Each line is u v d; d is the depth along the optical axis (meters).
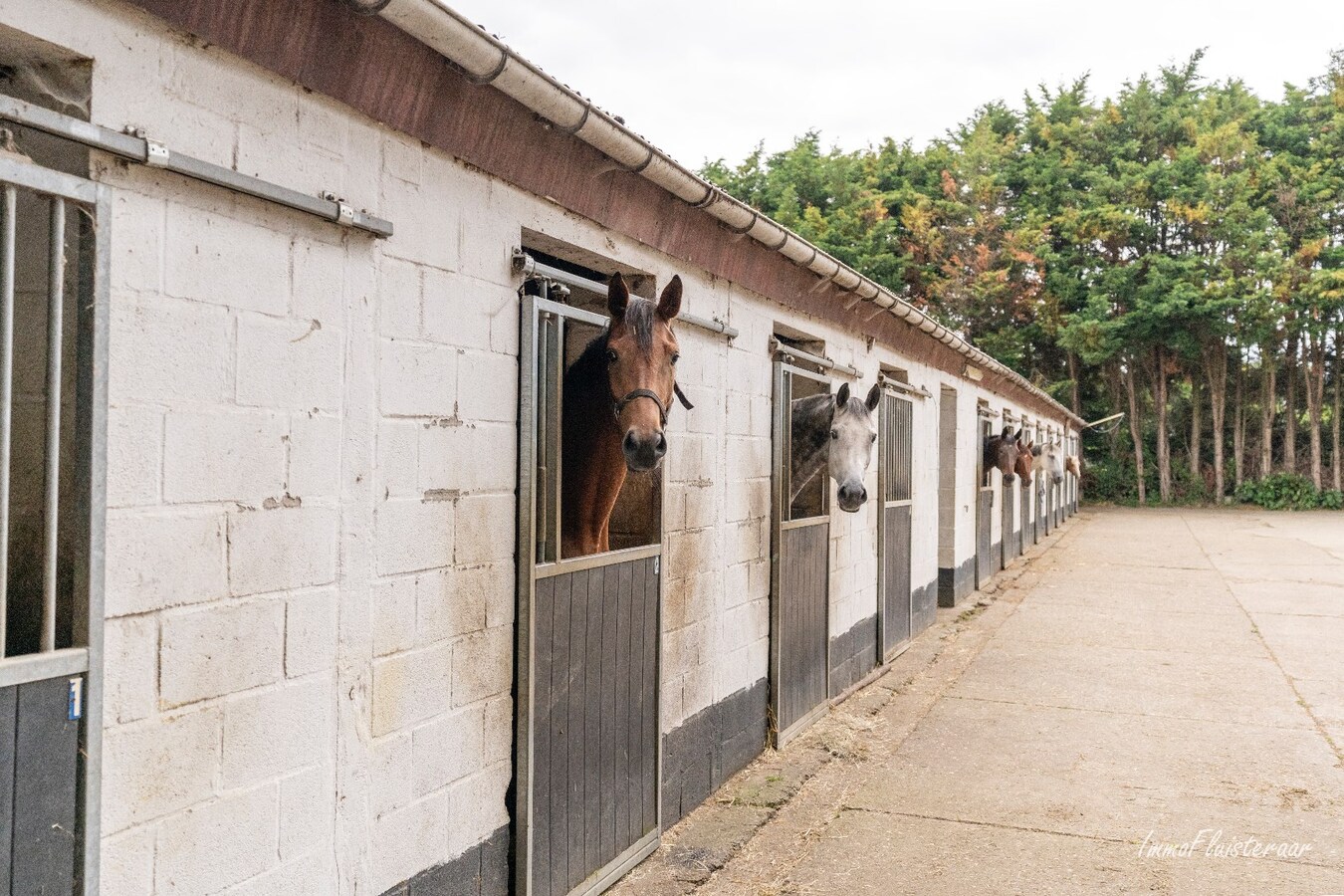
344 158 2.70
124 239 2.09
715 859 4.29
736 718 5.44
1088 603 11.88
